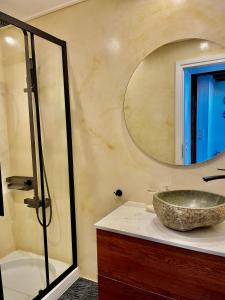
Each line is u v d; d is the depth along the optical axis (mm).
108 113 1707
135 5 1531
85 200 1891
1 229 2160
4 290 1793
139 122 1589
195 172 1448
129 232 1194
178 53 1431
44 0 1700
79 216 1938
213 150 1387
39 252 2189
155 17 1476
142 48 1536
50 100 1944
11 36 2000
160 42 1476
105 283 1319
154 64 1508
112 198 1761
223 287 1001
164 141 1521
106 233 1278
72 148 1896
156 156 1551
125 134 1652
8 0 1684
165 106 1498
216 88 1351
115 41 1625
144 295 1198
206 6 1329
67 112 1860
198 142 1425
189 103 1428
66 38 1815
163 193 1355
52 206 2062
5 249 2195
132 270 1220
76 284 1901
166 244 1101
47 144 2018
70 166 1906
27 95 1979
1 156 2129
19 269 2053
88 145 1820
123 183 1699
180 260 1081
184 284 1086
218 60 1330
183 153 1469
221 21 1299
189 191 1389
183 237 1121
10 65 2059
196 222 1083
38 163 2051
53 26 1858
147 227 1249
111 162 1732
